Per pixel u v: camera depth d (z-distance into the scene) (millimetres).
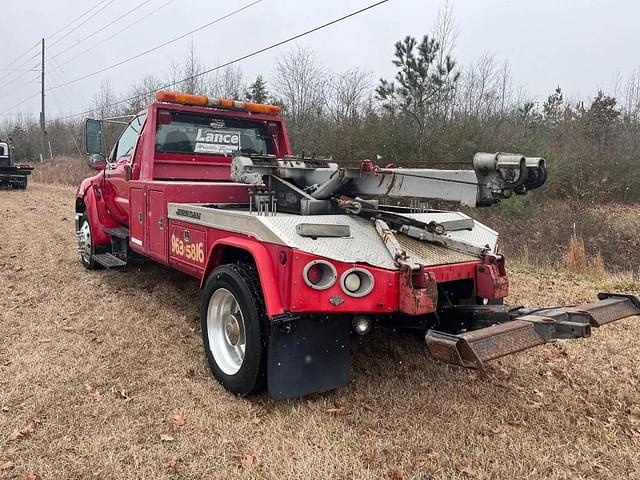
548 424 3361
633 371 4223
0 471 2781
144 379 3850
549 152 15234
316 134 18250
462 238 3898
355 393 3693
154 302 5734
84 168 30906
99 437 3096
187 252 4434
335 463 2891
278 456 2949
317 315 3322
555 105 24266
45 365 4039
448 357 2674
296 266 3109
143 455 2945
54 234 10336
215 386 3770
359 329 3383
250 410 3428
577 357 4484
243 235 3594
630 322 5379
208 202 4875
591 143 19516
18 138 52156
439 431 3238
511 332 2787
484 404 3592
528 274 8031
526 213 12289
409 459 2949
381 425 3299
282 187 4188
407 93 15391
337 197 3998
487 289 3572
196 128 5820
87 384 3734
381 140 15195
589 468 2916
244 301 3414
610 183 17328
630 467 2951
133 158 5742
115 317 5223
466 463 2928
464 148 14523
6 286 6293
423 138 14961
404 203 5676
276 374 3246
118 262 6086
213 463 2891
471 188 3295
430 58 15344
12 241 9438
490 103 20469
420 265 3189
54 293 6035
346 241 3293
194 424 3250
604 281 7578
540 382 3994
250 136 6234
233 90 28562
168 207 4715
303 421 3307
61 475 2764
